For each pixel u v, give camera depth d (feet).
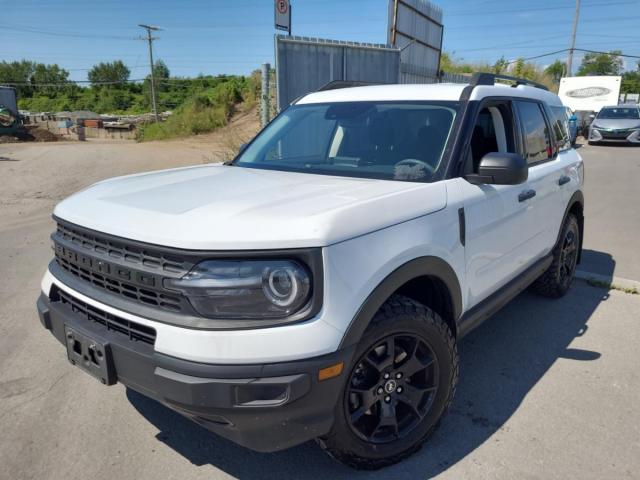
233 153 38.78
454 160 9.87
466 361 12.42
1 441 9.32
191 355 6.73
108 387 11.13
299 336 6.81
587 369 12.03
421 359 8.78
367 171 10.34
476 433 9.66
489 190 10.32
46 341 13.19
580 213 16.53
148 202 8.29
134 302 7.47
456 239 9.23
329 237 6.98
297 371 6.78
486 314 10.97
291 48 29.04
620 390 11.12
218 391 6.67
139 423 9.92
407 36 42.60
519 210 11.60
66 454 9.02
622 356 12.66
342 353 7.11
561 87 91.04
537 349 13.02
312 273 6.91
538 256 13.76
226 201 8.09
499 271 11.23
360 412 8.05
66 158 55.47
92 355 7.88
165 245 6.94
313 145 11.91
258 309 6.82
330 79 31.50
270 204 7.84
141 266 7.23
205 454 9.09
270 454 9.09
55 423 9.87
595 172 43.70
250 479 8.51
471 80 11.53
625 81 254.68
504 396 10.91
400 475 8.59
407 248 8.04
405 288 9.68
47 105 375.45
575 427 9.83
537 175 12.73
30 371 11.74
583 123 78.48
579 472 8.62
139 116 280.92
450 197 9.25
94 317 8.13
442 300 9.47
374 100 11.94
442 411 9.18
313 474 8.64
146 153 65.16
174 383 6.79
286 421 6.94
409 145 10.48
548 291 15.80
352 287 7.23
